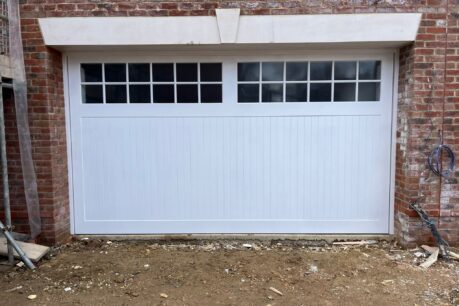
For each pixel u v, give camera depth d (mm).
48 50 3990
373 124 4348
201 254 4059
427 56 3891
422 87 3924
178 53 4277
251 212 4496
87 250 4160
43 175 4109
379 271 3619
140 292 3209
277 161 4430
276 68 4324
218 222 4512
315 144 4398
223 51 4266
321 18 3879
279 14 3889
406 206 4098
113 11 3910
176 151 4426
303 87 4340
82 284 3340
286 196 4469
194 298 3121
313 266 3738
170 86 4355
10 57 3887
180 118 4387
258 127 4387
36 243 4164
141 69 4340
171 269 3654
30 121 4047
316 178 4438
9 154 4125
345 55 4258
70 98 4352
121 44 3961
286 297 3148
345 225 4488
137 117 4383
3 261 3721
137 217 4512
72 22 3908
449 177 4012
